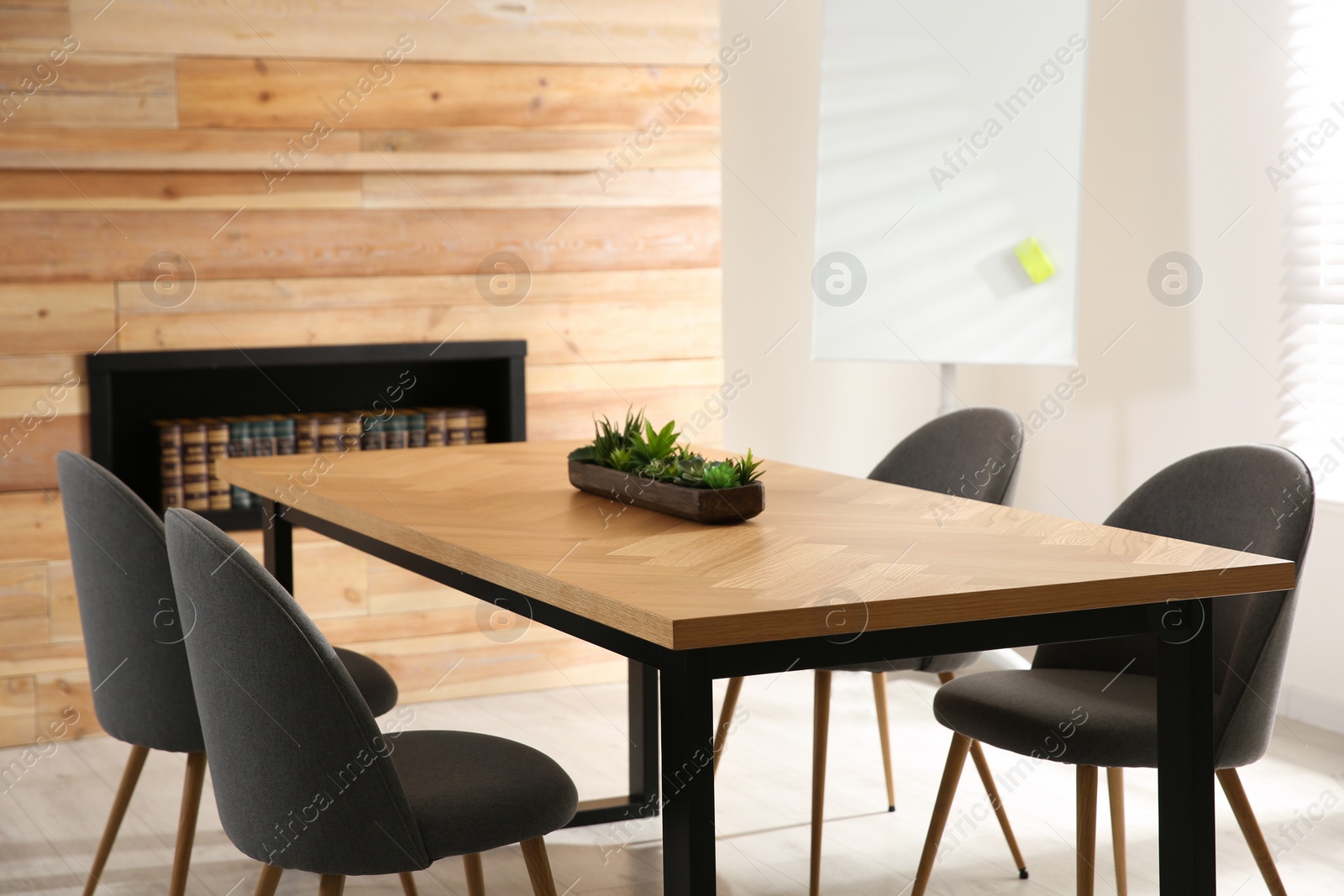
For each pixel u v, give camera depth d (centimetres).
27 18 368
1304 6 375
